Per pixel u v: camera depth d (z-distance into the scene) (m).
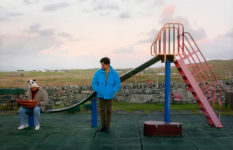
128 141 4.83
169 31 5.74
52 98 10.43
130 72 5.88
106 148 4.35
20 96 10.23
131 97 11.27
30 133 5.56
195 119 7.47
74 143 4.70
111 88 5.48
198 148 4.32
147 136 5.23
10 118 7.79
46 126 6.38
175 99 10.94
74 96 10.69
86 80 16.28
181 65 6.27
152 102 11.14
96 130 5.86
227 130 5.85
